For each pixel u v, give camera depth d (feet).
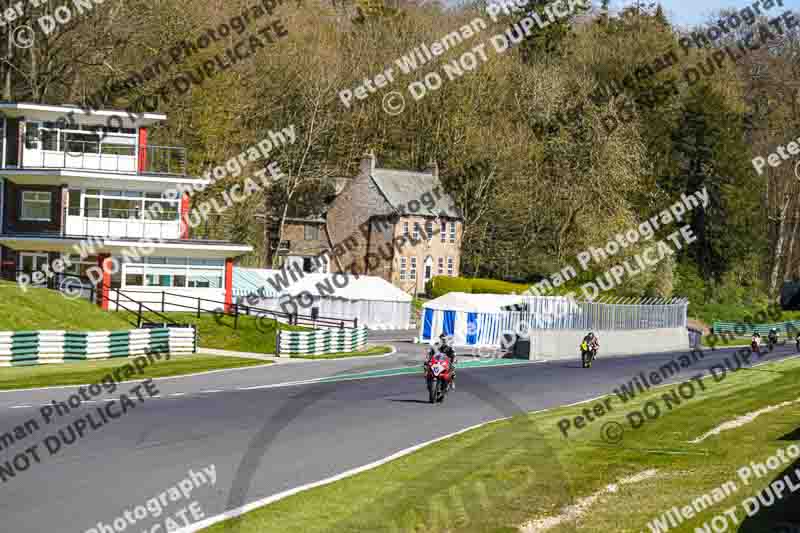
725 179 495.41
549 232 443.32
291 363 209.15
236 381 161.68
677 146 497.87
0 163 273.54
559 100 454.40
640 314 343.46
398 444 97.19
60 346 182.91
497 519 54.49
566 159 439.22
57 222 273.13
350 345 260.21
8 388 136.05
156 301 278.26
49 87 339.57
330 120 424.87
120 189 278.05
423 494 58.13
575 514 58.44
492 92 461.37
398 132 469.16
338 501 64.90
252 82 368.89
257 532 58.08
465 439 98.12
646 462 91.76
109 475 75.66
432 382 138.92
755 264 516.32
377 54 445.37
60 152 274.16
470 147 456.45
